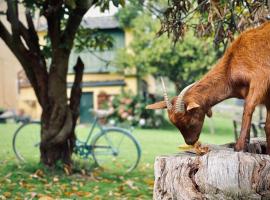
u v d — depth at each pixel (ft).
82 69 33.88
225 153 15.53
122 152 46.39
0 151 42.47
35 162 36.17
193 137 16.28
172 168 16.06
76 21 31.40
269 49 15.83
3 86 85.61
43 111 33.32
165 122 80.12
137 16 76.89
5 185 29.09
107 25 80.84
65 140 33.35
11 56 85.61
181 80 71.51
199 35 23.16
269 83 15.65
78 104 33.96
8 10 30.91
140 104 74.49
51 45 32.35
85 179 32.35
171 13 23.27
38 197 27.12
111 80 83.05
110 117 75.66
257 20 21.18
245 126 15.70
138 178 33.91
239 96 16.48
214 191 15.33
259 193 15.10
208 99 16.25
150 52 69.97
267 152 17.03
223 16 22.02
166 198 16.17
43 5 31.04
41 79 32.99
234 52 16.35
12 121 77.97
